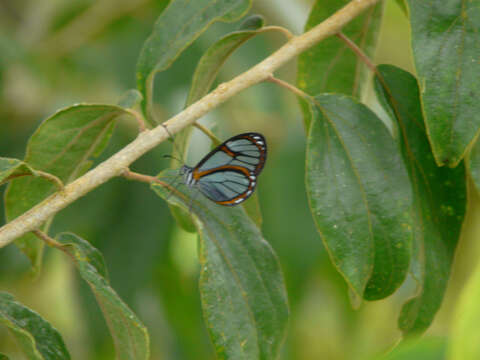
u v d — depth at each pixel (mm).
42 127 1192
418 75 1170
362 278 1173
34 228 1166
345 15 1201
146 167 1411
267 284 1172
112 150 1410
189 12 1210
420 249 1205
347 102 1189
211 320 1161
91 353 1412
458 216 1211
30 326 1172
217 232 1176
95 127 1198
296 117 1403
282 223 1386
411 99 1214
